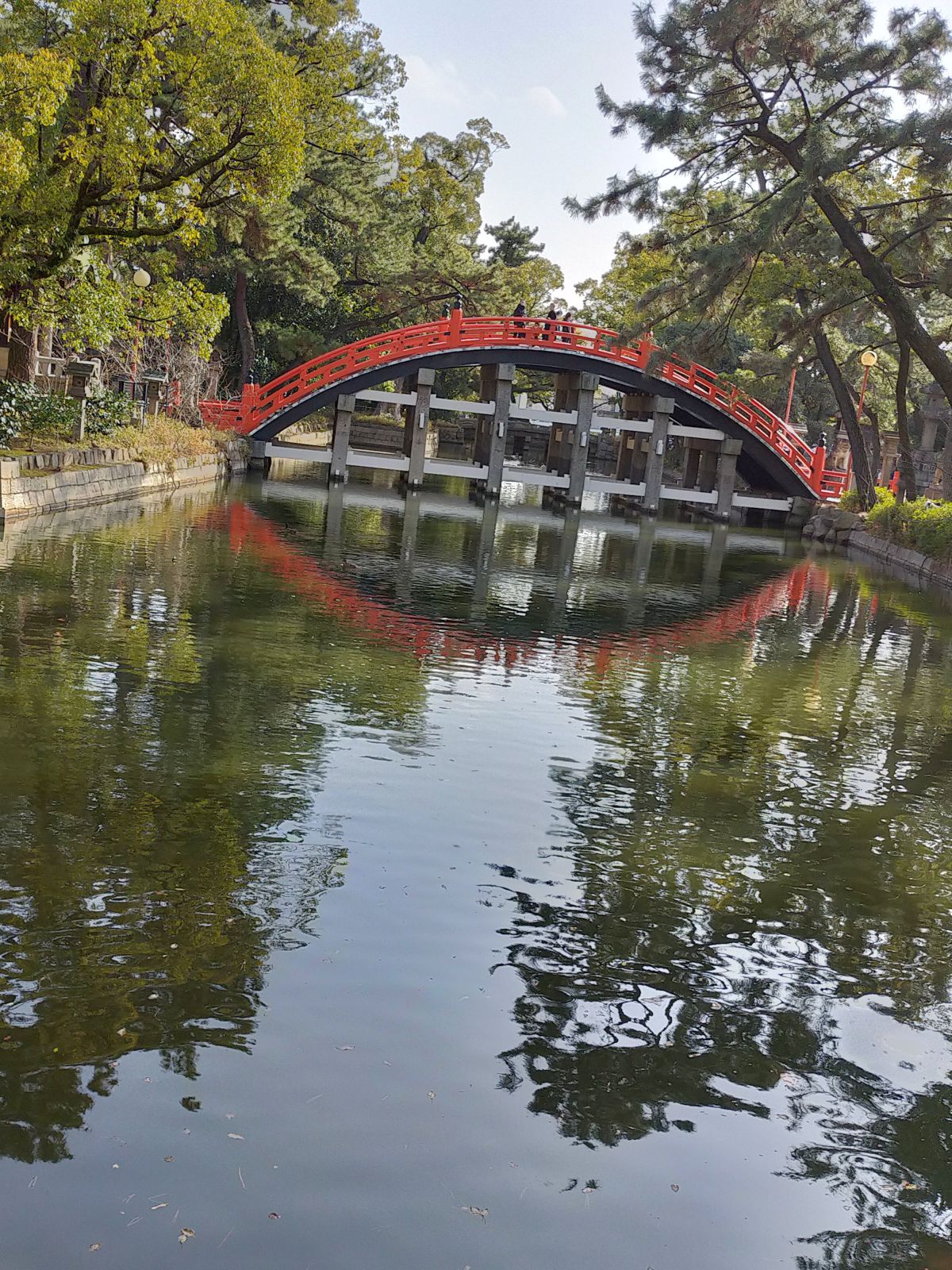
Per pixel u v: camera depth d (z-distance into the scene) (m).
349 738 8.77
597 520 32.91
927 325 40.03
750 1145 4.20
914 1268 3.64
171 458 26.09
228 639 11.81
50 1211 3.51
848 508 35.19
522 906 6.00
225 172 19.62
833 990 5.46
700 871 6.80
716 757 9.37
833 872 7.02
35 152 18.45
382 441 54.09
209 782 7.44
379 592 15.95
